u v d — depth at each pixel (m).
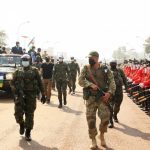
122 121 10.62
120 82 10.15
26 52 20.17
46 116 11.05
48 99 14.47
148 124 10.18
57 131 8.88
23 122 7.92
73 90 19.00
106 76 7.30
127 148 7.37
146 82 12.28
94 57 7.26
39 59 18.00
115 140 8.06
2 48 19.56
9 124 9.56
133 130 9.28
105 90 7.27
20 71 7.77
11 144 7.52
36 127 9.30
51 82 14.55
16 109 7.77
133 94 14.73
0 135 8.30
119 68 10.30
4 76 14.52
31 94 7.79
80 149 7.22
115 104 10.31
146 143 7.84
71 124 9.81
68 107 13.31
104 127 7.41
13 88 7.79
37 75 7.86
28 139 7.82
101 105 7.31
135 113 12.23
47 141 7.84
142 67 15.35
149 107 12.24
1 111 11.77
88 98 7.26
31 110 7.80
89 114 7.26
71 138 8.15
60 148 7.27
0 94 16.83
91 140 7.98
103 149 7.25
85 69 7.31
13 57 16.28
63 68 13.29
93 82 7.23
